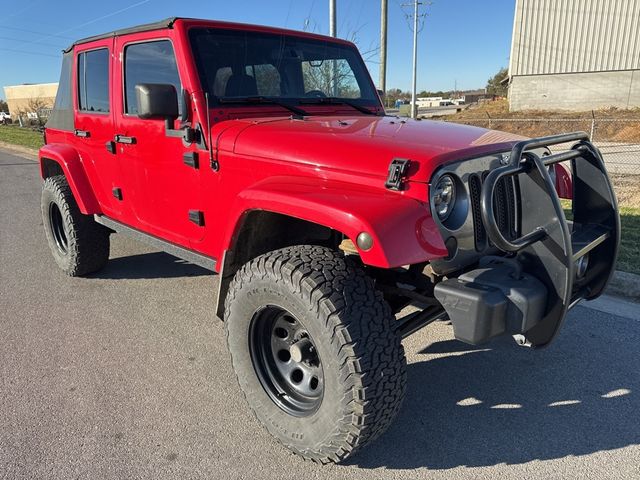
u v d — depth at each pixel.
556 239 2.14
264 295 2.31
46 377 3.14
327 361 2.12
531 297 2.08
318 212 2.11
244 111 3.05
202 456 2.46
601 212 2.70
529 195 2.22
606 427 2.62
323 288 2.11
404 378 2.19
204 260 3.17
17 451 2.48
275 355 2.54
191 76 2.92
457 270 2.32
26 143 21.20
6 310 4.14
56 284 4.72
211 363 3.30
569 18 29.25
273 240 2.71
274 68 3.38
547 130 22.83
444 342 3.53
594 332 3.58
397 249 1.96
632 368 3.14
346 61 3.94
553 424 2.66
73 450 2.49
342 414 2.12
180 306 4.20
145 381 3.09
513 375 3.11
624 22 28.00
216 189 2.90
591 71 29.34
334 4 10.78
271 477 2.32
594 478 2.28
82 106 4.13
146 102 2.73
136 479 2.31
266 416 2.48
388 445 2.53
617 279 4.16
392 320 2.18
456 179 2.27
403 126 2.85
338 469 2.37
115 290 4.56
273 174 2.57
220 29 3.16
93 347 3.52
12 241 6.28
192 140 2.95
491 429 2.63
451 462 2.41
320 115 3.36
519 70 31.25
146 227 3.64
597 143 19.06
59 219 4.88
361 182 2.27
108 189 3.96
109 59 3.61
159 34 3.12
